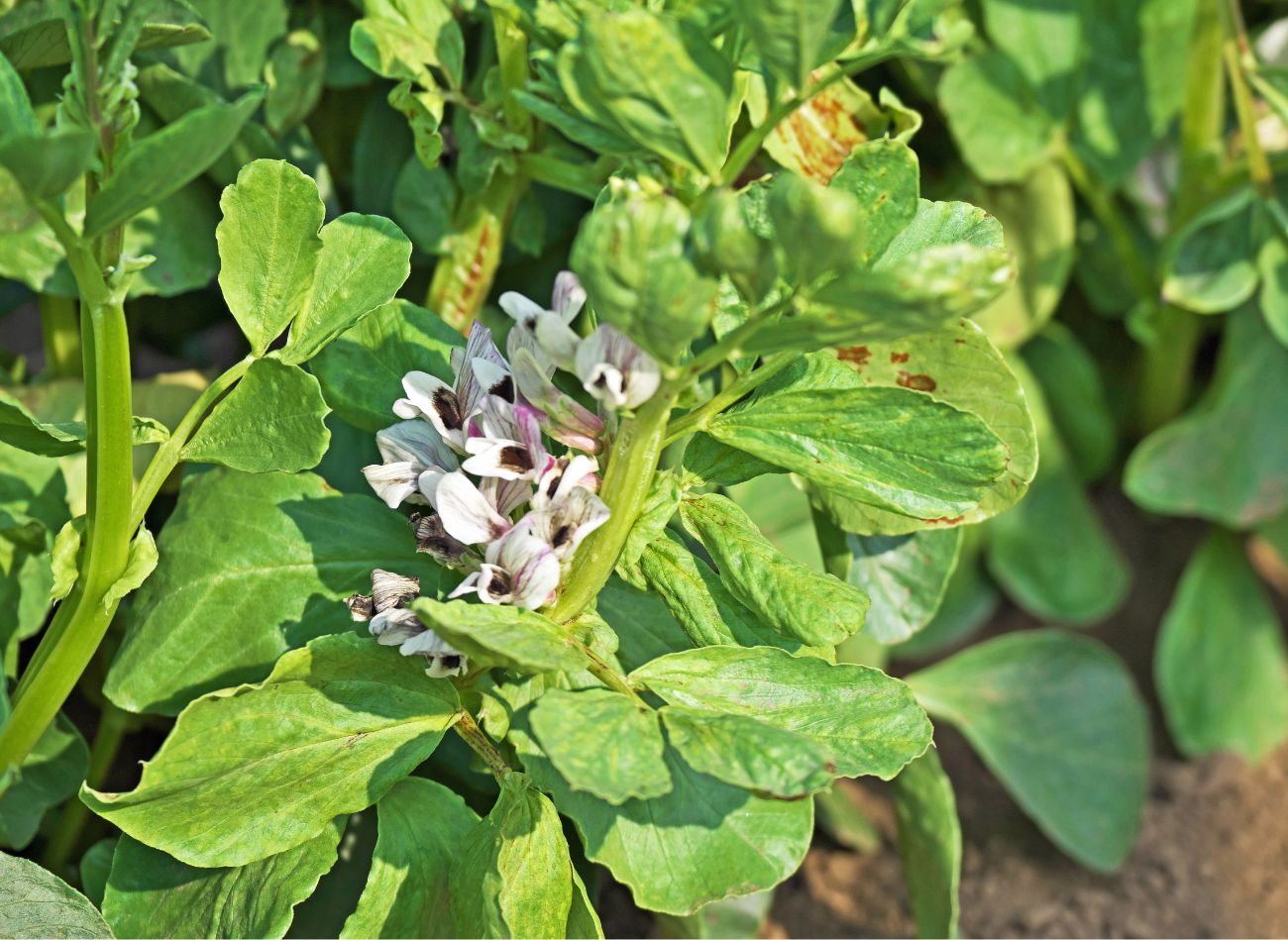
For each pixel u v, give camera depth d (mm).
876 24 539
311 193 547
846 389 545
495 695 576
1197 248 779
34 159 477
